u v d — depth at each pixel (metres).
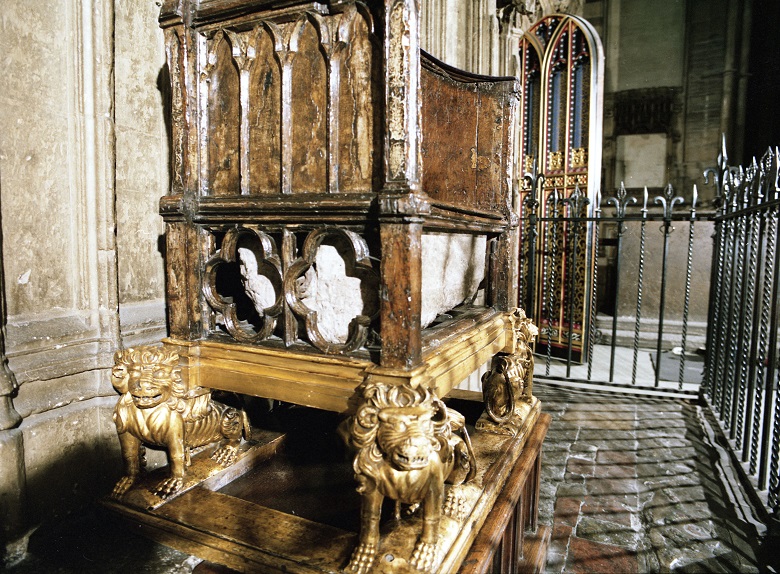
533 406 1.79
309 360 1.02
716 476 2.60
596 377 4.59
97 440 1.27
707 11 7.17
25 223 1.15
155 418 1.12
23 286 1.15
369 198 0.94
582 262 5.18
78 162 1.24
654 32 7.41
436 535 0.93
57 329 1.20
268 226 1.07
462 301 1.50
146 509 1.09
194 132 1.12
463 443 1.12
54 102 1.20
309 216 1.00
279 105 1.05
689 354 5.59
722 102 7.18
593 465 2.71
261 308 1.14
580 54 5.18
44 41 1.17
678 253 6.14
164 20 1.08
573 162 5.25
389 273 0.92
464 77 1.48
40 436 1.14
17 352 1.11
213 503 1.12
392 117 0.89
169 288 1.16
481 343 1.35
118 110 1.34
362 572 0.89
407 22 0.88
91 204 1.26
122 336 1.34
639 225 6.39
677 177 7.44
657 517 2.20
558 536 2.05
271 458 1.48
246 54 1.06
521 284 5.72
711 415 3.52
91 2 1.22
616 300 4.21
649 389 4.11
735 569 1.85
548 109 5.43
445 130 1.42
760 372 2.55
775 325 2.28
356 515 1.21
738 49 7.06
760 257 2.65
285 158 1.04
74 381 1.24
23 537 1.07
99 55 1.24
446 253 1.29
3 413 1.05
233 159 1.11
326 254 1.07
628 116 7.56
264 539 1.00
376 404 0.88
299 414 1.74
